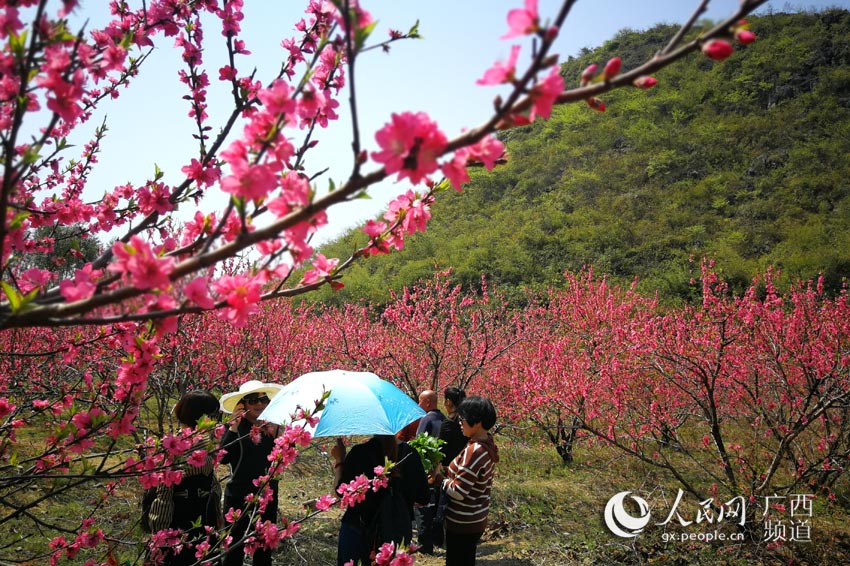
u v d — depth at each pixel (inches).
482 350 395.2
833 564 211.3
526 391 329.1
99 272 65.0
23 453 191.9
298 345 354.3
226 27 96.9
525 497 285.3
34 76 55.1
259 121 54.5
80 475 88.5
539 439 390.9
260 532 121.1
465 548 149.8
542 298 1032.8
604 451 349.1
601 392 296.7
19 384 183.3
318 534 226.5
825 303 299.3
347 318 454.3
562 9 40.3
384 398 159.3
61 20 56.3
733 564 213.9
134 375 81.0
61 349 86.5
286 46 100.7
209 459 142.3
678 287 989.2
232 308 55.7
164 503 136.6
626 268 1140.5
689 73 1971.0
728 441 322.3
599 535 238.4
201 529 139.1
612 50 2241.6
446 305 417.4
